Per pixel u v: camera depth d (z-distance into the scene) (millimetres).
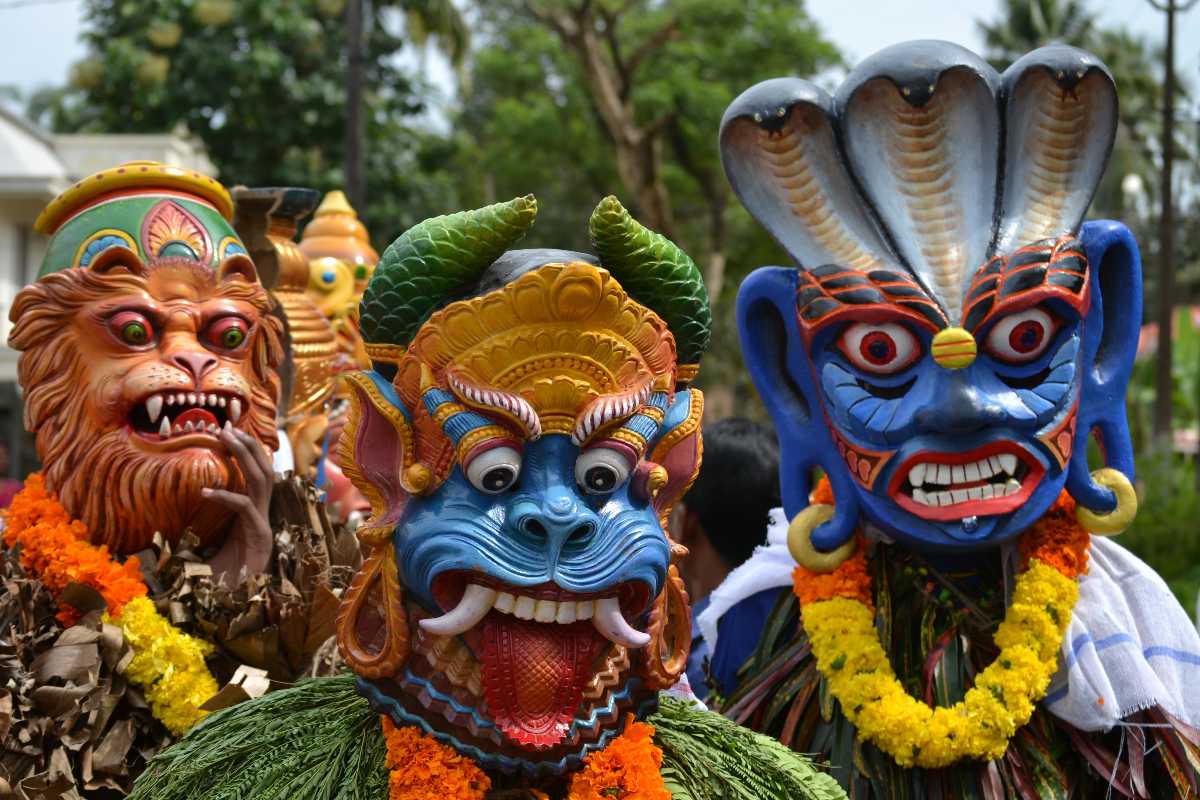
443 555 1637
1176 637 2428
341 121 11516
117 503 2340
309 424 3102
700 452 1828
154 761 1830
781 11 15156
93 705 2152
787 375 2492
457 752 1704
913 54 2361
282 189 2996
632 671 1792
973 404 2221
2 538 2400
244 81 11352
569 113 16312
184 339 2369
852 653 2354
